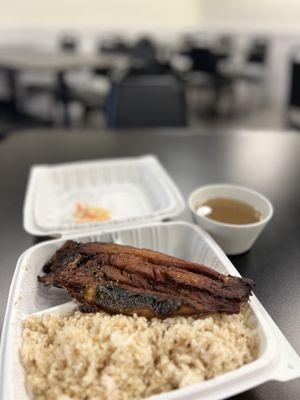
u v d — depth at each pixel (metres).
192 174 1.09
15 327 0.49
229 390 0.41
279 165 1.16
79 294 0.54
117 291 0.53
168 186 0.93
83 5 3.92
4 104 3.34
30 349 0.47
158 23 4.16
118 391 0.42
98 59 3.05
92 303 0.53
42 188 0.94
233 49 4.37
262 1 4.16
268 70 4.55
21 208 0.90
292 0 4.15
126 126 1.58
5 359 0.44
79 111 3.84
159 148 1.29
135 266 0.57
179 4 4.09
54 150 1.27
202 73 3.96
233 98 4.66
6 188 1.00
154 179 0.99
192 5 4.11
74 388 0.42
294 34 4.36
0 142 1.33
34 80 3.58
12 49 3.63
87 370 0.43
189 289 0.53
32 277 0.61
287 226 0.83
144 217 0.79
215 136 1.42
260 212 0.73
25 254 0.62
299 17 4.26
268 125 3.81
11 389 0.40
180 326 0.48
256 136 1.42
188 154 1.25
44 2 3.82
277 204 0.92
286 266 0.69
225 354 0.44
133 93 1.55
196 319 0.50
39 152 1.25
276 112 4.33
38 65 2.63
